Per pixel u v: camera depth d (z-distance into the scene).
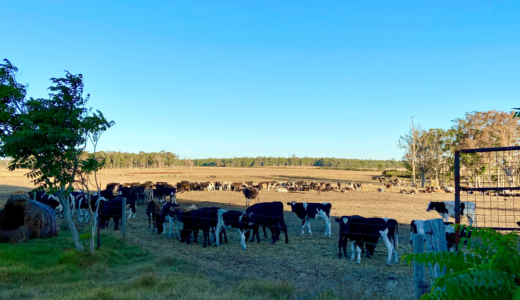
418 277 4.76
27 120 8.86
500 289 2.60
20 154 9.31
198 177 71.50
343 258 10.57
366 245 10.70
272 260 10.38
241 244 12.18
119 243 11.98
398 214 20.72
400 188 45.25
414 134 52.16
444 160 50.31
